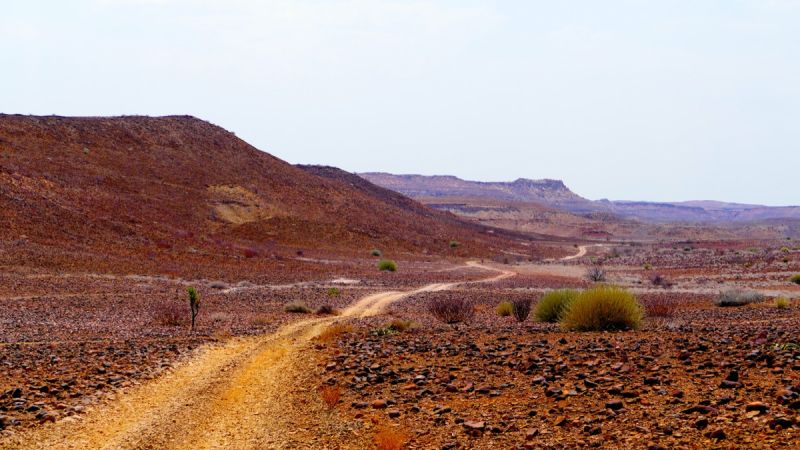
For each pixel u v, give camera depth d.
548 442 8.41
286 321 25.94
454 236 128.12
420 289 47.81
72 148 98.44
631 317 18.97
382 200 156.25
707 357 12.48
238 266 61.78
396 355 15.37
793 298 36.88
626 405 9.59
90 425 10.59
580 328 19.02
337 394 11.51
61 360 15.61
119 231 68.62
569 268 81.12
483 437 8.94
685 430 8.16
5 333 21.34
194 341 19.09
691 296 40.50
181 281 46.81
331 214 114.81
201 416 11.22
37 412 10.99
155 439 9.98
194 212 91.88
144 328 23.47
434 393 11.53
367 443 9.22
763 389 9.52
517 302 25.56
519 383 11.65
